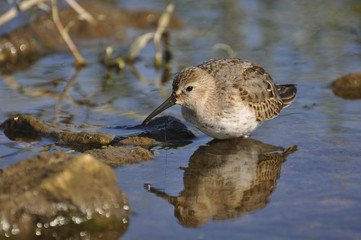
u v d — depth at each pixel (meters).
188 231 7.76
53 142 11.94
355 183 9.30
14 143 11.80
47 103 14.41
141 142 11.84
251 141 11.91
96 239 7.77
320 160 10.51
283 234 7.55
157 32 18.22
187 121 12.41
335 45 19.12
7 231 7.91
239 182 9.61
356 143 11.32
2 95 15.05
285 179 9.66
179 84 11.83
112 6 23.77
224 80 12.00
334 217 8.02
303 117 13.19
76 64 18.20
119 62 17.67
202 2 24.53
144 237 7.64
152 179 9.73
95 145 11.77
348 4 23.67
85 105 14.27
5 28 20.66
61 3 22.94
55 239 7.90
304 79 15.86
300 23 21.64
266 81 12.77
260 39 19.91
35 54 19.55
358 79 15.19
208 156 11.03
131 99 14.73
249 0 24.59
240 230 7.72
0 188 8.13
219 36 20.47
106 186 8.47
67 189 8.16
